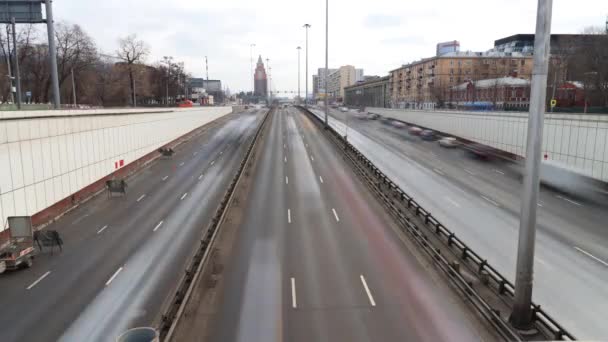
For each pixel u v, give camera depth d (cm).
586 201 2862
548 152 3844
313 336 1315
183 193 3294
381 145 5856
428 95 12638
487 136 5200
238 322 1402
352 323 1391
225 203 2716
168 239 2264
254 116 10906
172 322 1298
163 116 5381
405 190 3262
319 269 1830
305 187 3412
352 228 2394
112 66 10756
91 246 2178
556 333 1183
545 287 1638
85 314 1495
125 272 1848
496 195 3097
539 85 1131
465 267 1800
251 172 4006
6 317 1484
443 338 1295
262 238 2234
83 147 3152
